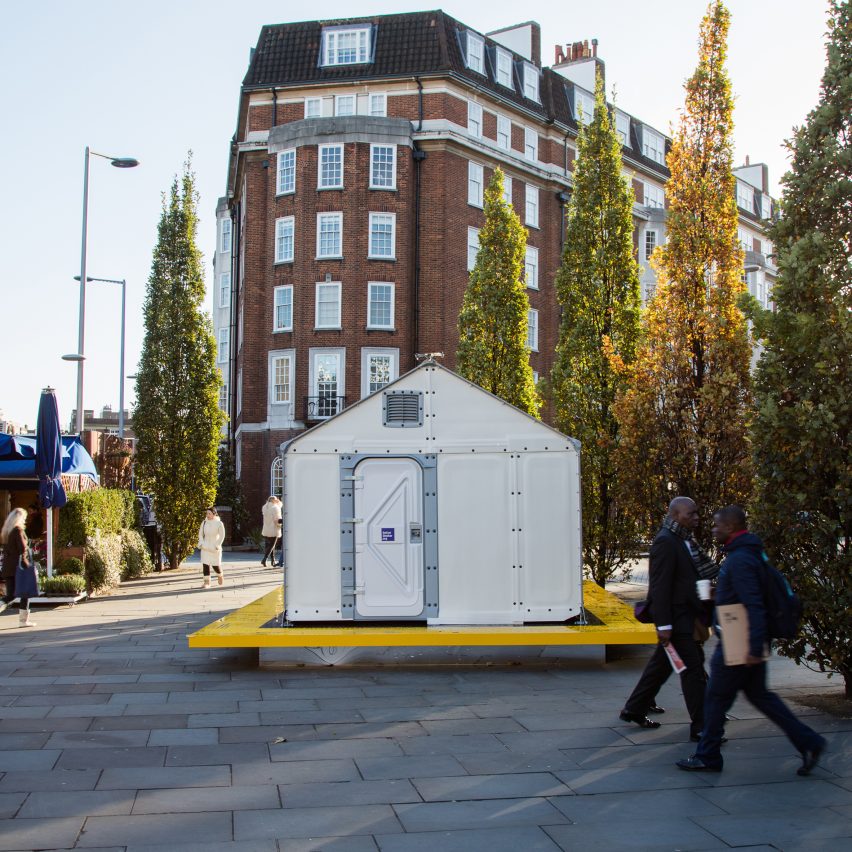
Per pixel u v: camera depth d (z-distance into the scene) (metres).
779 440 7.98
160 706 7.89
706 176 12.51
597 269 15.08
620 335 14.96
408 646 9.75
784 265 8.07
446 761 6.27
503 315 21.88
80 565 16.25
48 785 5.68
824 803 5.43
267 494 38.38
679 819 5.17
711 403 11.84
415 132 38.66
